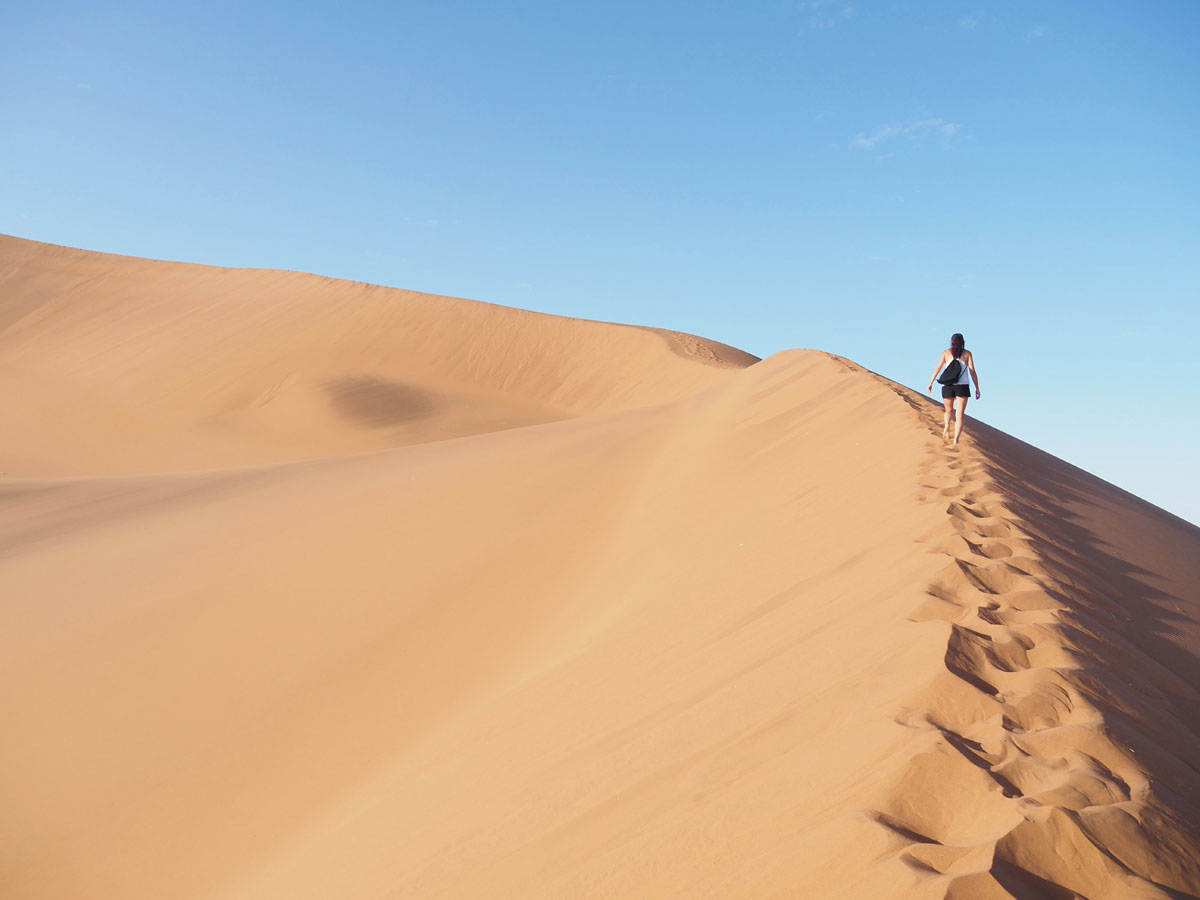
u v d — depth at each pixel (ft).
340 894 15.17
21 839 25.16
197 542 48.47
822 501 28.94
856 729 10.21
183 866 23.25
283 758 27.20
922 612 13.46
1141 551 22.63
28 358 168.45
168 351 164.25
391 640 33.35
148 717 30.30
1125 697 10.54
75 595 42.32
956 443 30.48
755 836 8.98
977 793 8.21
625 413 84.23
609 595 32.32
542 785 14.62
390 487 53.93
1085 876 7.13
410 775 21.54
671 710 15.21
